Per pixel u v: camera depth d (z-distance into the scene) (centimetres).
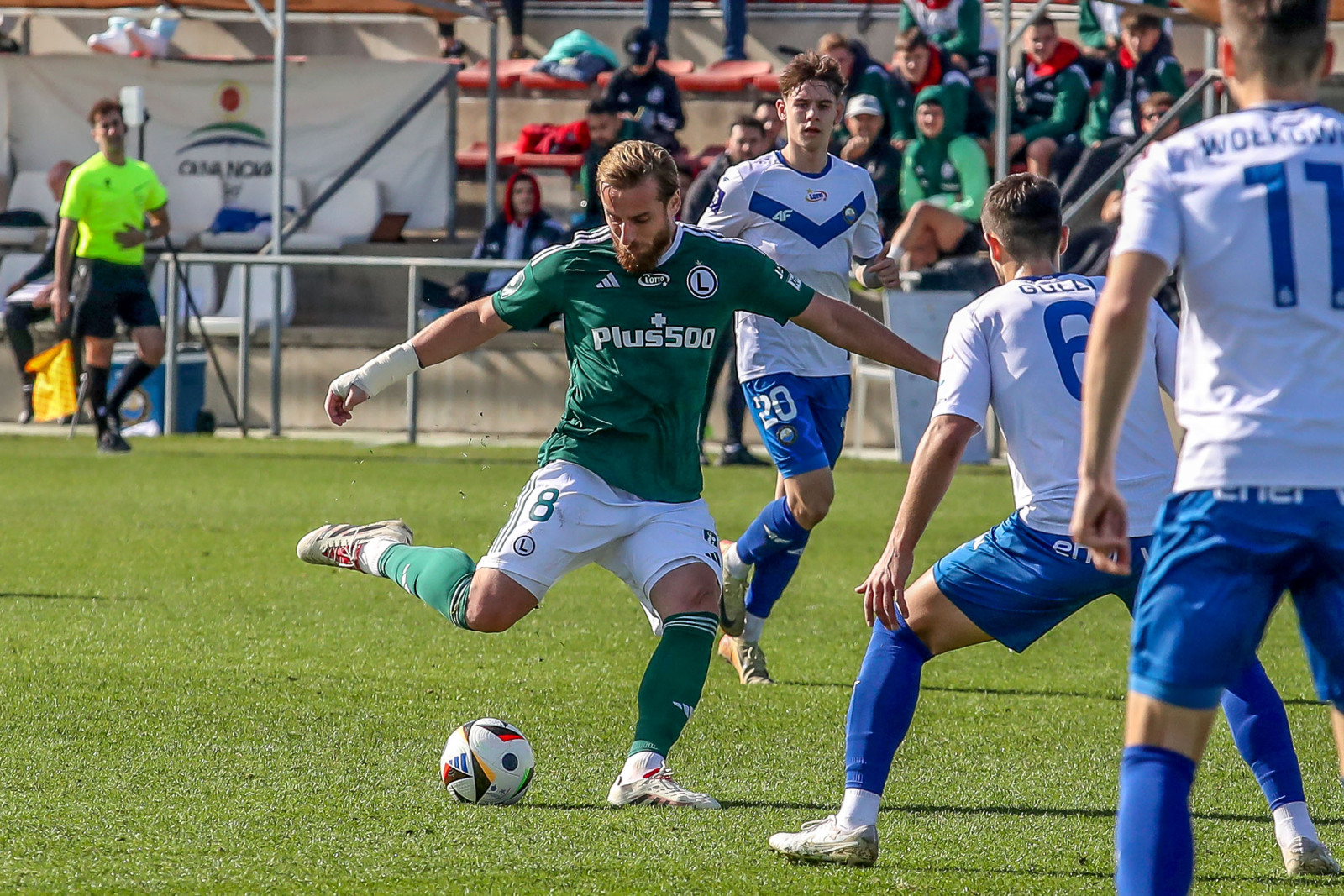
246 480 3834
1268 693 1264
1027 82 5175
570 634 2267
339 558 1681
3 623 2197
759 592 2003
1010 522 1266
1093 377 904
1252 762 1261
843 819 1228
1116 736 1733
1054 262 1351
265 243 5516
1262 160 905
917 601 1264
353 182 5709
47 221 5756
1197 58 6062
